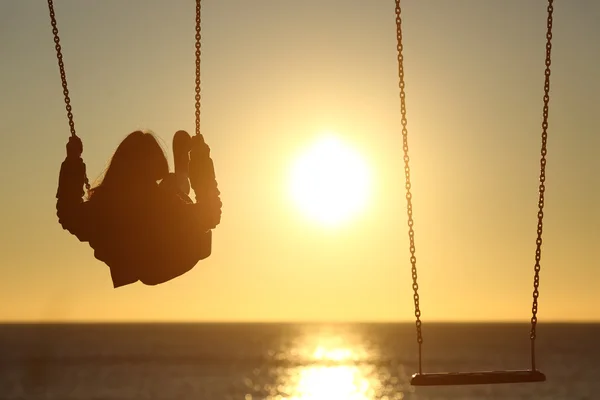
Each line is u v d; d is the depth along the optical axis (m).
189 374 83.19
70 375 80.56
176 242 10.12
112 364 98.50
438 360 114.31
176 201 10.14
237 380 76.56
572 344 168.88
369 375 90.19
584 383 70.69
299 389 69.56
